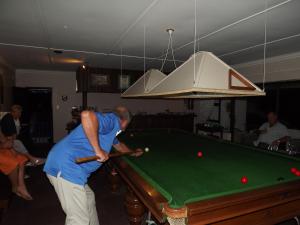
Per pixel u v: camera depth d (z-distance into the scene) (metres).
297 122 4.72
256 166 2.29
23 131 5.98
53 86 7.07
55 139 7.14
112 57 4.85
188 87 2.01
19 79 6.72
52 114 7.11
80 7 2.29
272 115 4.27
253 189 1.57
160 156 2.67
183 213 1.29
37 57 4.93
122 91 6.54
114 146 2.52
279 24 2.75
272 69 4.73
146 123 7.12
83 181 1.84
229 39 3.39
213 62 2.18
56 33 3.19
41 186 3.63
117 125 1.97
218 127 6.58
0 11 2.40
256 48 3.95
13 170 3.04
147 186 1.65
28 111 6.21
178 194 1.56
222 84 2.07
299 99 4.66
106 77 6.36
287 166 2.29
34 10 2.38
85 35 3.26
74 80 7.26
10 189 2.75
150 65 5.87
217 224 1.47
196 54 2.34
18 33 3.19
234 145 3.31
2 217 2.63
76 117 6.36
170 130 4.81
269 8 2.30
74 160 1.81
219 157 2.64
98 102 7.31
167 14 2.46
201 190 1.64
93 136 1.65
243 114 6.43
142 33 3.14
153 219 2.48
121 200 3.15
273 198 1.58
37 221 2.59
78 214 1.82
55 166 1.81
